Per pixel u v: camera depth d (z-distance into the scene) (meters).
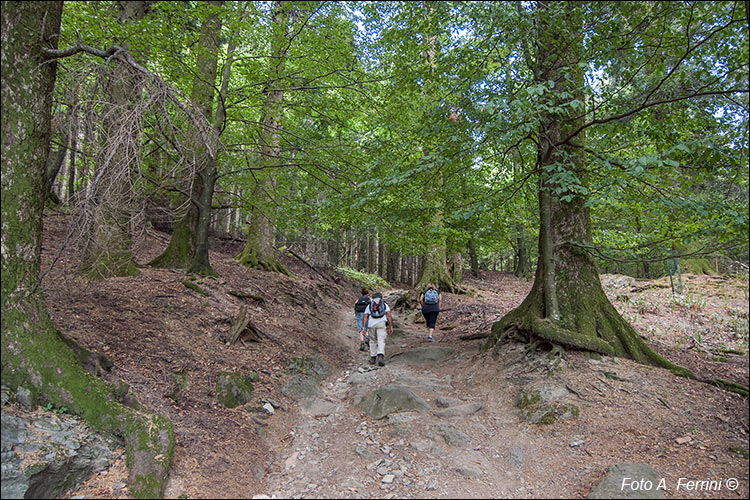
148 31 5.66
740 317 9.84
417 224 8.23
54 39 4.02
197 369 5.31
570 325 6.28
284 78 7.80
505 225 8.95
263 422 5.00
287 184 9.89
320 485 3.90
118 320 5.46
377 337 8.19
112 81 4.61
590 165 6.80
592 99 6.33
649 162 4.16
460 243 8.97
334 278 18.83
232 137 9.55
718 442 4.05
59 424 3.27
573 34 5.64
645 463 3.88
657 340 8.01
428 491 3.73
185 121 5.60
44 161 3.80
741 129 5.00
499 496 3.68
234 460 4.03
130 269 7.64
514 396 5.59
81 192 3.92
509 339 6.92
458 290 15.88
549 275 6.62
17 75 3.52
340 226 9.13
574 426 4.65
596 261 6.80
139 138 4.35
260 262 13.46
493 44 6.05
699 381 5.42
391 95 7.59
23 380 3.29
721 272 15.44
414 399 5.56
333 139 9.65
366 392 6.34
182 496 3.28
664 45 5.13
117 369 4.38
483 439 4.75
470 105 6.05
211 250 14.98
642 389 5.14
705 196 6.80
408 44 6.61
